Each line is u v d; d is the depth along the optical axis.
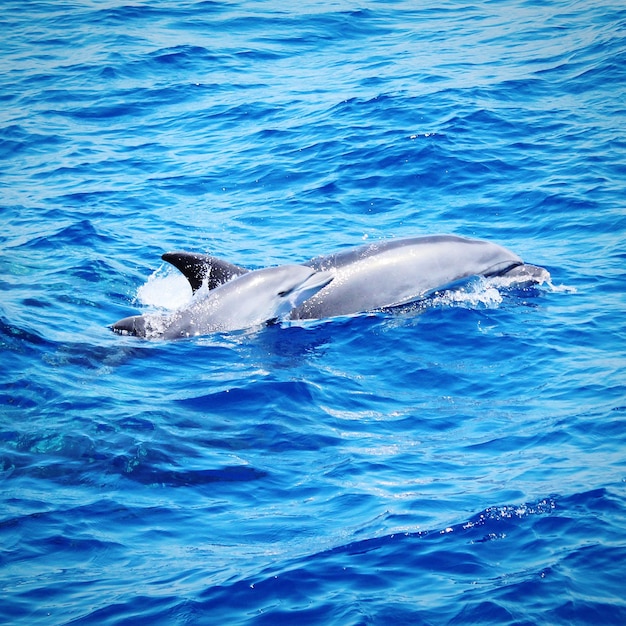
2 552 7.91
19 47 30.86
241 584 7.48
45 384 11.03
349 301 13.52
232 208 18.28
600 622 6.90
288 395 10.95
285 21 32.94
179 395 10.93
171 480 9.09
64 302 13.79
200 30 32.19
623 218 16.38
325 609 7.17
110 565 7.79
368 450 9.73
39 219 17.72
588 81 23.97
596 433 9.73
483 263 14.33
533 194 17.70
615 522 8.06
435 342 12.38
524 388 10.99
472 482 8.95
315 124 22.45
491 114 21.89
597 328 12.47
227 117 23.84
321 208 17.97
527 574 7.45
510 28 30.42
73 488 8.91
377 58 28.22
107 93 26.12
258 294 12.99
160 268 15.35
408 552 7.85
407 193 18.41
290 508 8.64
